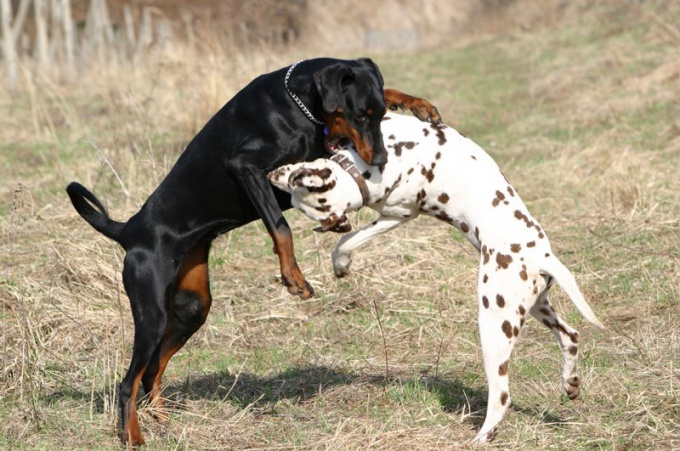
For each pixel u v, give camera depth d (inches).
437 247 518.0
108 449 323.9
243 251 532.4
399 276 486.0
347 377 386.0
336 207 311.1
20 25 1142.3
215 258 514.9
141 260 329.7
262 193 308.8
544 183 642.2
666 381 352.2
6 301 446.3
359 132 308.8
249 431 335.6
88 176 630.5
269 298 475.2
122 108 847.7
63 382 377.1
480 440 307.3
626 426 324.2
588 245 515.5
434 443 309.7
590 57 1081.4
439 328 430.3
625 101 816.3
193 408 359.9
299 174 305.9
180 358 415.5
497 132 853.8
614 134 734.5
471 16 1779.0
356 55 1518.2
